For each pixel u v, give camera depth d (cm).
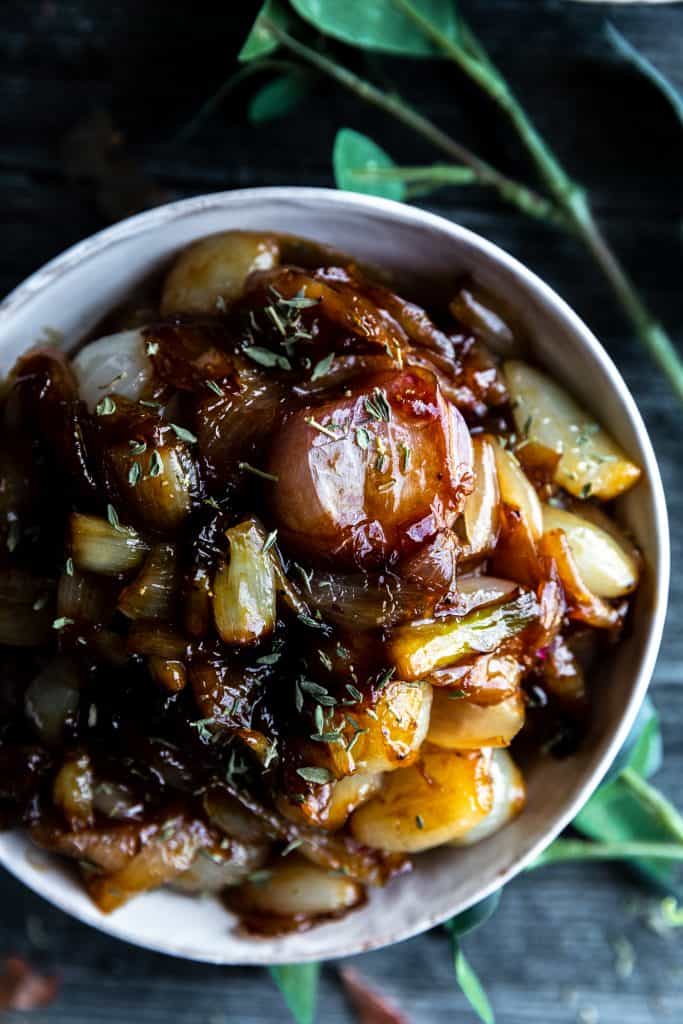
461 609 37
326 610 36
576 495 39
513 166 47
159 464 36
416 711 37
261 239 39
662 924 49
